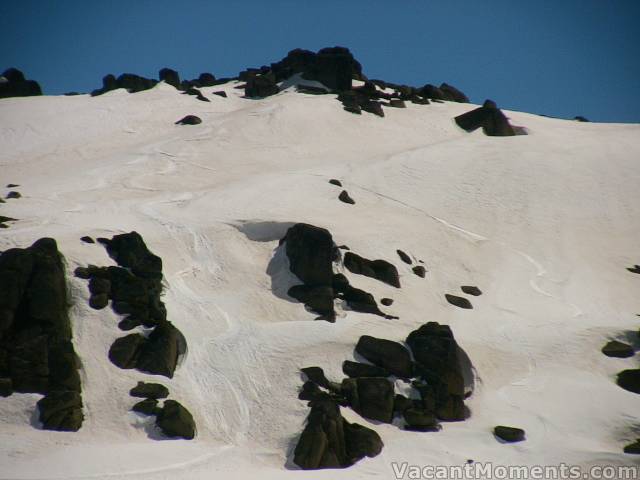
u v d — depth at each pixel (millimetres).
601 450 96500
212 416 96562
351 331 114438
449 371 108250
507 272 150500
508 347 121188
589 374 116250
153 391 95500
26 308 96938
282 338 111000
